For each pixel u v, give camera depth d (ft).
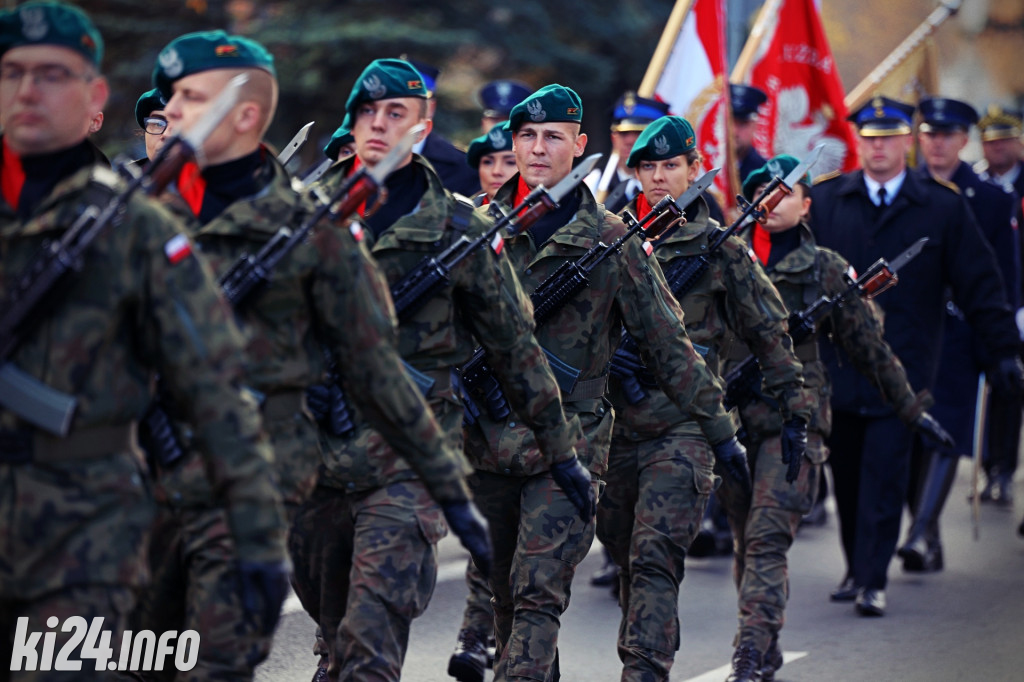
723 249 32.01
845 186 44.34
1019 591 42.93
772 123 55.52
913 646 36.24
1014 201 52.60
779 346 32.22
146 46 110.73
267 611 17.35
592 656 35.35
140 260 16.97
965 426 46.75
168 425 20.24
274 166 21.09
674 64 48.88
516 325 24.56
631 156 32.68
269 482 17.42
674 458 29.89
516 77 139.95
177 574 20.98
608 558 43.16
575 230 27.68
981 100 132.36
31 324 16.57
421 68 47.52
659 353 28.09
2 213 17.24
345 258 20.48
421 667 34.17
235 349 17.30
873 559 39.96
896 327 43.29
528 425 25.12
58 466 16.89
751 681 31.91
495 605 28.50
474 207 24.91
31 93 17.15
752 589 33.01
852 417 41.22
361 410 20.85
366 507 23.41
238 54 20.30
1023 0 130.31
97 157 18.06
